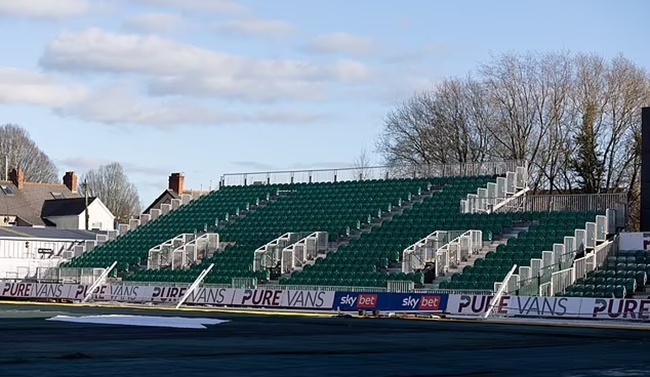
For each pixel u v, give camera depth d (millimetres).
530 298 45156
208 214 72188
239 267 61344
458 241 54938
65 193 127312
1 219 113188
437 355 25656
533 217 57625
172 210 75000
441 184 67250
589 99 80625
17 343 27922
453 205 62938
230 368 21422
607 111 80938
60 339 29656
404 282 51219
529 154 82625
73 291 60344
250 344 28766
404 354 25875
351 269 57188
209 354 24969
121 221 152000
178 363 22312
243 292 53938
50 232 76312
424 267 54875
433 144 86188
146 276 63719
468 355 25750
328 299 50906
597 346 29766
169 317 43844
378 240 60125
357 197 68375
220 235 67750
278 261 60500
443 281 52281
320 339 31484
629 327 40125
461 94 85625
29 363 21922
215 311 51219
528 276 50250
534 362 23859
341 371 21109
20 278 67562
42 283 62094
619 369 22281
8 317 42656
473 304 46562
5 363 21859
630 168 79938
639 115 79812
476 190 64438
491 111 84125
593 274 51469
